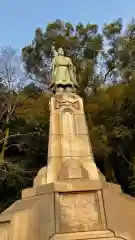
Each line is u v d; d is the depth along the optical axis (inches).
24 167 647.8
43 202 252.4
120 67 724.7
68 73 345.4
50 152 294.5
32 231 240.2
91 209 252.5
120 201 263.4
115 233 240.4
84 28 755.4
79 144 301.7
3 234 235.8
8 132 630.5
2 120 663.1
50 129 305.9
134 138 631.2
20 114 653.3
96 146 598.5
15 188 650.2
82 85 649.6
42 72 724.7
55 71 346.9
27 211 249.1
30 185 635.5
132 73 677.9
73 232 236.8
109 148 614.2
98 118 641.6
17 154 685.3
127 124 644.7
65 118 312.3
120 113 639.1
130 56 718.5
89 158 296.0
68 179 270.5
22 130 669.3
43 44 723.4
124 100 633.0
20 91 667.4
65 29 748.6
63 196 253.4
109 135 621.6
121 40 742.5
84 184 261.1
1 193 653.3
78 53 734.5
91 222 246.1
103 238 233.9
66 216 244.1
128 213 258.1
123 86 629.9
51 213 243.8
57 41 714.8
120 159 651.5
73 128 308.8
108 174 624.4
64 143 299.3
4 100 642.8
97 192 260.5
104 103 627.8
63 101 319.9
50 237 232.1
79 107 321.7
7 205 627.2
